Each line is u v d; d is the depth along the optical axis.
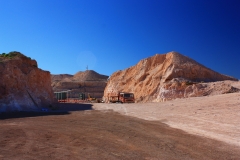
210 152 7.92
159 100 42.22
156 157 7.29
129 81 62.50
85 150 8.03
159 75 51.06
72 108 30.08
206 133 11.18
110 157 7.24
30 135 10.53
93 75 148.50
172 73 48.03
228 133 10.90
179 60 52.16
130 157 7.26
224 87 36.97
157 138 10.17
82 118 17.91
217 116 14.91
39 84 32.78
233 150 8.20
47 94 33.62
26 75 29.77
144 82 53.97
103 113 22.20
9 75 25.50
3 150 7.85
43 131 11.63
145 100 47.41
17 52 33.34
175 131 11.87
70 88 103.62
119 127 13.20
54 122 15.30
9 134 10.67
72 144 8.91
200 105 19.95
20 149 8.01
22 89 27.16
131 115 20.14
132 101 46.03
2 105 22.67
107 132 11.57
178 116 16.86
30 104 26.92
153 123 14.80
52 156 7.23
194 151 8.02
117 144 9.01
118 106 30.47
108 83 72.75
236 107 16.64
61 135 10.66
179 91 40.72
